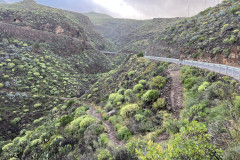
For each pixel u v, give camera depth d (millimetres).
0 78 28344
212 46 15773
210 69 10344
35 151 10148
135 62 26328
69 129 11320
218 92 6668
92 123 10062
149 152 3072
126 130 8031
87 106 18688
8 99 24906
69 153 7875
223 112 5434
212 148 2740
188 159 2824
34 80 32000
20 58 36125
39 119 21688
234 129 3898
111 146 6648
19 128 20969
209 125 5043
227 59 13242
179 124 6371
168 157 2986
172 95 9633
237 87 6629
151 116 8602
